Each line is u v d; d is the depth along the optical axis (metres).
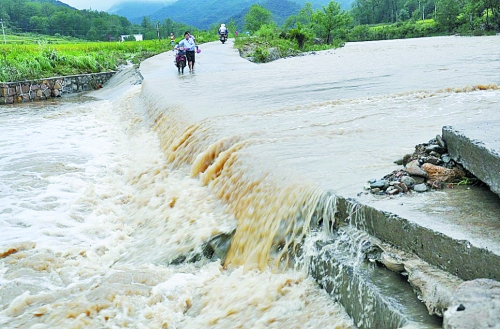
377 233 4.36
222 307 4.85
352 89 13.09
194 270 5.84
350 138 7.37
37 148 12.60
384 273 4.02
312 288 4.57
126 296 5.22
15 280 5.84
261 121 9.24
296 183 5.47
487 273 3.33
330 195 4.91
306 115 9.58
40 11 121.56
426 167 5.10
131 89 20.88
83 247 6.72
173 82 18.02
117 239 7.02
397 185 4.83
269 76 18.33
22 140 13.73
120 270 6.03
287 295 4.61
